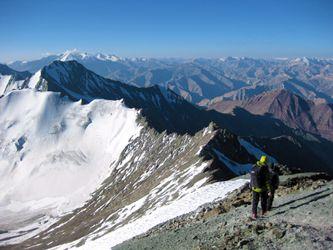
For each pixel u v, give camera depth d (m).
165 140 149.25
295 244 14.71
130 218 72.12
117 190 138.25
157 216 42.28
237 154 106.69
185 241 20.28
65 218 151.25
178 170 94.56
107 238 45.72
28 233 153.75
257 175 19.56
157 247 21.42
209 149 97.75
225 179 68.75
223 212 24.56
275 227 16.80
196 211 30.34
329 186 21.33
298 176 32.28
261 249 15.37
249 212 21.41
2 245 137.50
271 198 20.12
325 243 14.07
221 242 17.62
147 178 120.12
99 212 122.00
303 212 17.84
